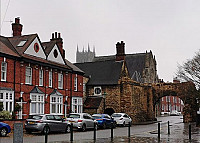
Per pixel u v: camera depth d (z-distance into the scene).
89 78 46.50
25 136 21.67
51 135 23.00
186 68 40.47
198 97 38.84
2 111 25.00
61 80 36.69
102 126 31.19
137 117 45.28
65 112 36.62
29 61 30.28
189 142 18.95
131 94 44.09
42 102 31.97
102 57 79.69
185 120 46.00
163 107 95.19
